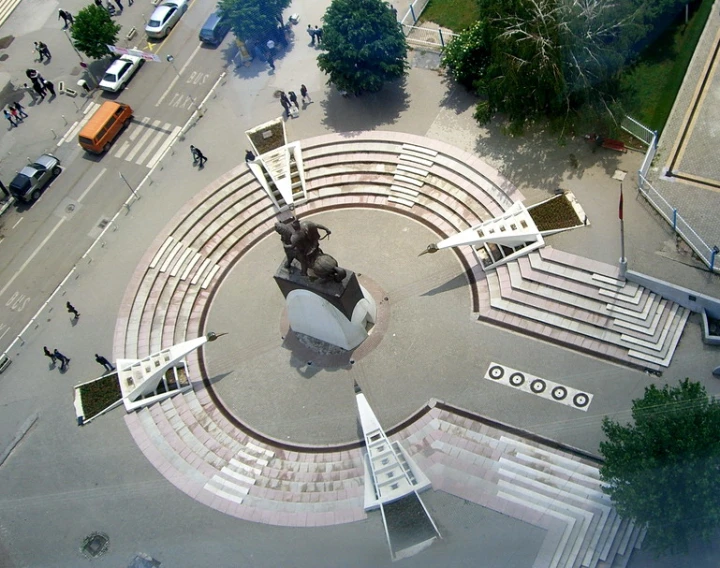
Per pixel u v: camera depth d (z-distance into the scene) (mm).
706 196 53125
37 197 68500
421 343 54094
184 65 75188
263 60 73250
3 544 49312
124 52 72188
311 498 47750
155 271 61125
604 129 57406
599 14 51438
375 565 44094
